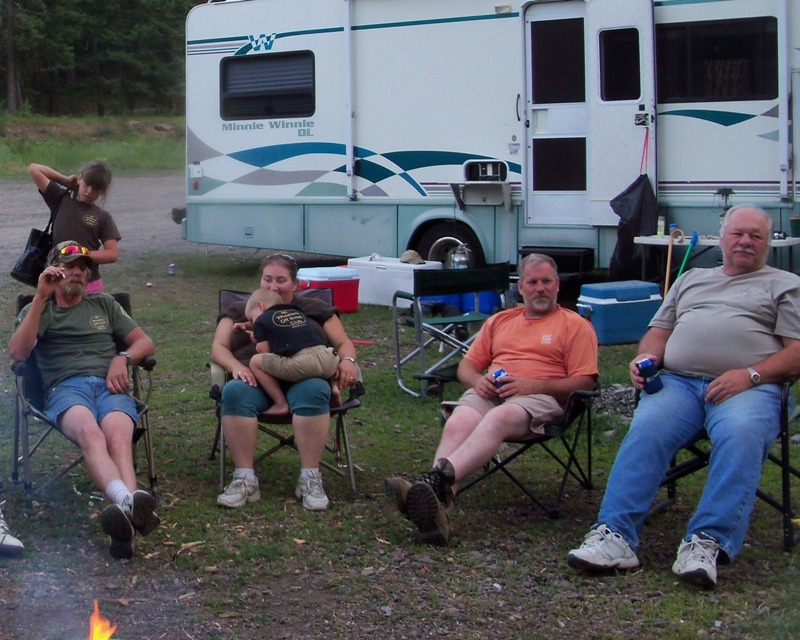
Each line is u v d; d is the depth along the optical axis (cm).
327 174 970
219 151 1032
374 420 582
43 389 449
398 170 931
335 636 331
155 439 542
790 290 398
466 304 848
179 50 4728
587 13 812
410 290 866
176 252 1280
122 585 366
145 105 4753
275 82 989
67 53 4350
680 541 407
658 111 807
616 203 806
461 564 387
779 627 328
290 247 1005
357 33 934
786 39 752
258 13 988
